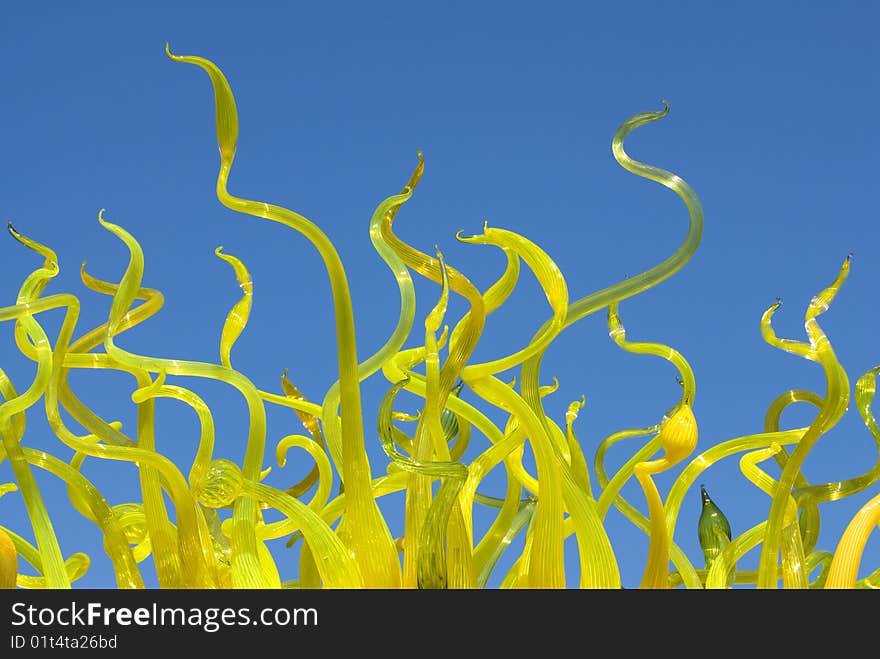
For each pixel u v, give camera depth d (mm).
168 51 2279
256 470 2438
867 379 2697
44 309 2492
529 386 2527
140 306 2711
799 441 2604
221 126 2258
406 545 2367
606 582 2254
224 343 2859
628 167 2629
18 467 2473
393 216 2447
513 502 2904
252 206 2217
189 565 2344
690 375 2760
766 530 2508
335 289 2232
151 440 2611
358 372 2277
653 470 2482
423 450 2412
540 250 2428
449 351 2510
